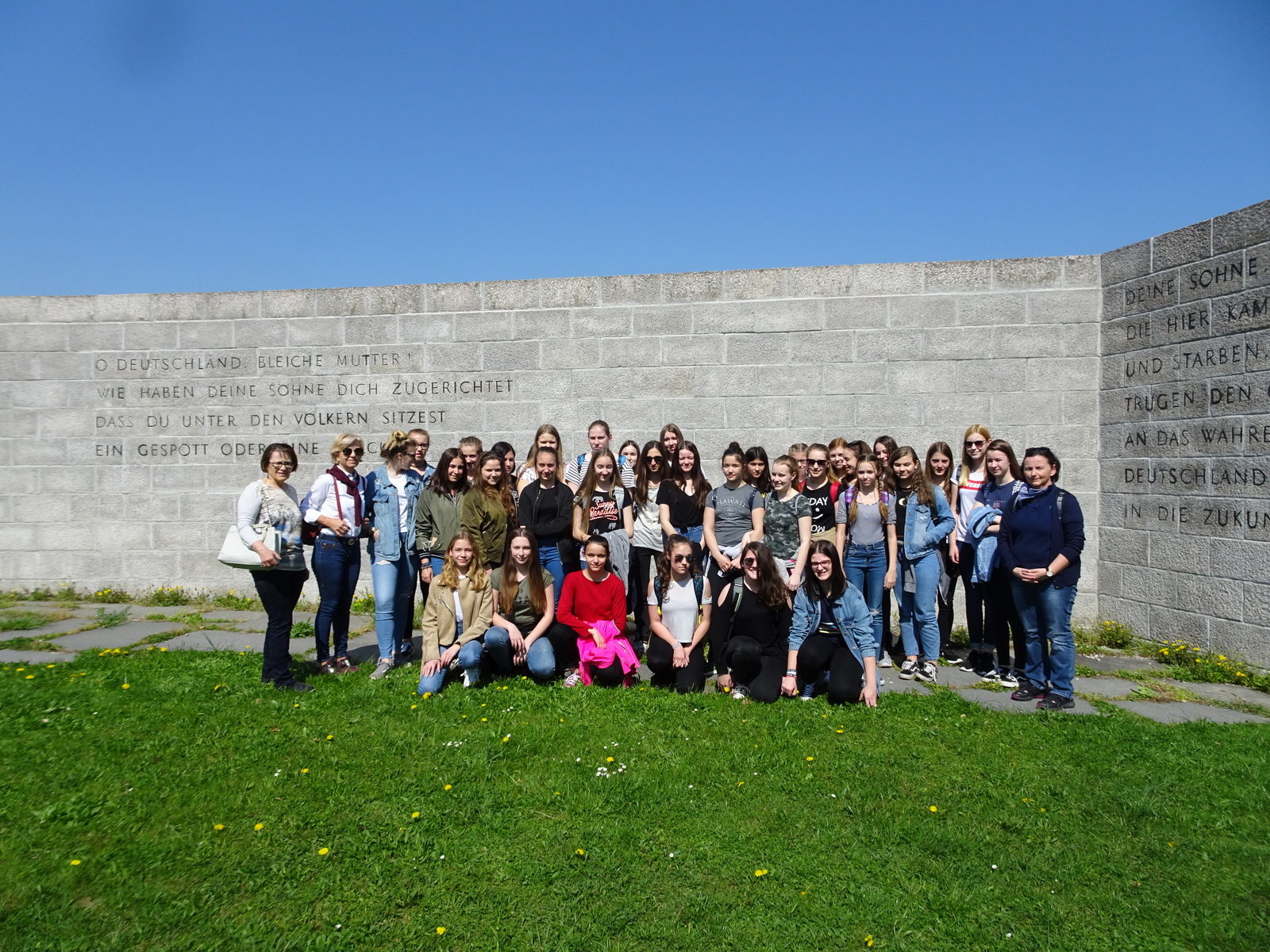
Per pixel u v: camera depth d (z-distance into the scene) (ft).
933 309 27.20
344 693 18.34
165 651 21.81
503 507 20.97
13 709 16.85
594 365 28.81
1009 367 26.84
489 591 19.60
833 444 22.94
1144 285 24.76
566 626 19.85
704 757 14.98
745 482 21.99
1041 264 26.68
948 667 22.15
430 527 21.25
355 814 12.74
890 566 21.30
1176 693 19.72
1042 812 13.02
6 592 30.86
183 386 30.60
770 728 16.51
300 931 10.00
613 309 28.71
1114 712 17.90
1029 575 18.30
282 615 18.67
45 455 31.01
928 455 22.33
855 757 14.98
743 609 19.12
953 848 11.87
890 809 13.03
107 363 30.83
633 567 23.41
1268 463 21.01
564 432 28.99
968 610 22.41
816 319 27.73
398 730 16.15
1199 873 11.42
